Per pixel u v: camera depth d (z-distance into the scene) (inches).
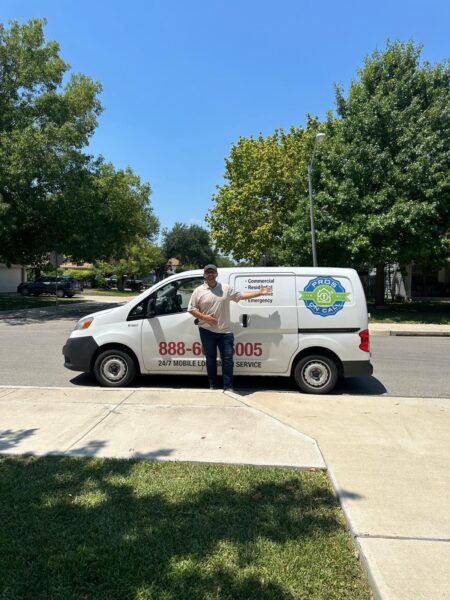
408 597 92.4
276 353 267.0
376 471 151.8
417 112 778.8
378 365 378.0
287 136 1084.5
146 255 2183.8
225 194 1098.7
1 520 122.3
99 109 1016.2
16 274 1800.0
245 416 205.3
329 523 122.6
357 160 759.1
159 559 106.3
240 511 128.0
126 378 276.5
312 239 720.3
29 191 855.7
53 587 97.0
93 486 140.8
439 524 120.0
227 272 271.6
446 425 199.9
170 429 189.6
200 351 270.5
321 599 94.7
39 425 195.0
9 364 365.1
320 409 225.3
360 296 266.4
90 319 279.3
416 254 730.8
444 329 629.9
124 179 1119.0
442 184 716.7
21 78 895.7
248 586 97.9
